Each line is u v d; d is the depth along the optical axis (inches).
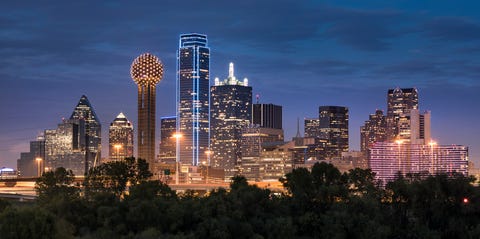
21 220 7726.4
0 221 7795.3
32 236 7647.6
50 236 7834.6
